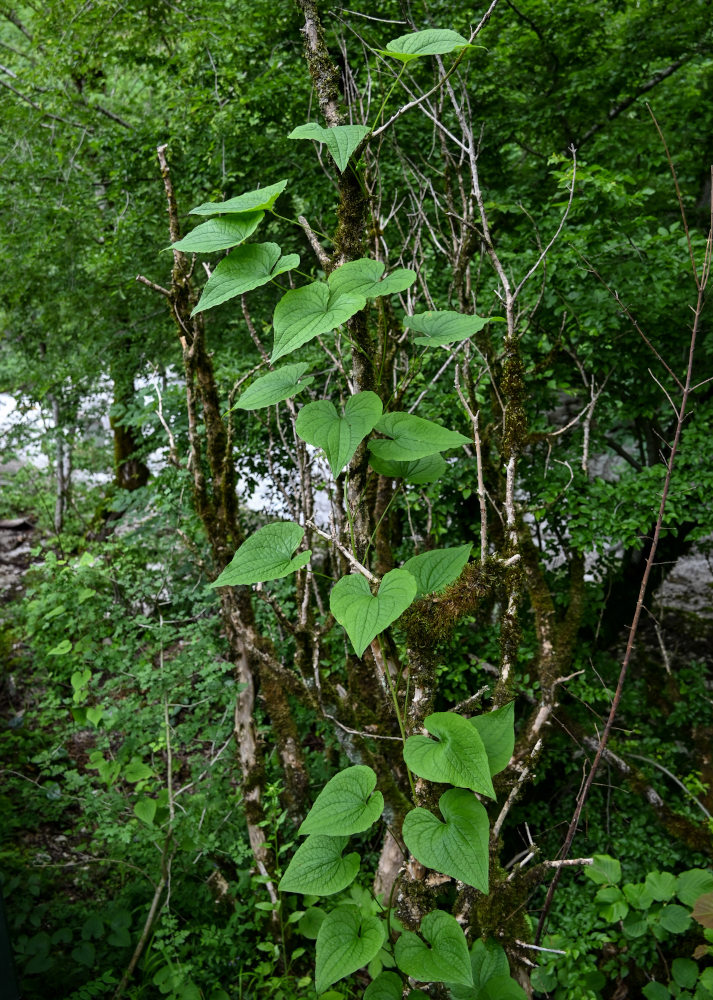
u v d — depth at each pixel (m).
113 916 3.56
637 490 4.78
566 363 5.18
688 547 6.07
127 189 6.45
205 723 4.00
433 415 4.48
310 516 2.76
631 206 5.23
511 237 5.72
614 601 6.30
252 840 3.75
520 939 2.47
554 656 3.93
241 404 2.02
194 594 4.52
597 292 4.83
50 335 7.88
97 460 9.50
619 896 3.33
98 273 7.05
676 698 5.52
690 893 3.30
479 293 4.99
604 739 2.31
